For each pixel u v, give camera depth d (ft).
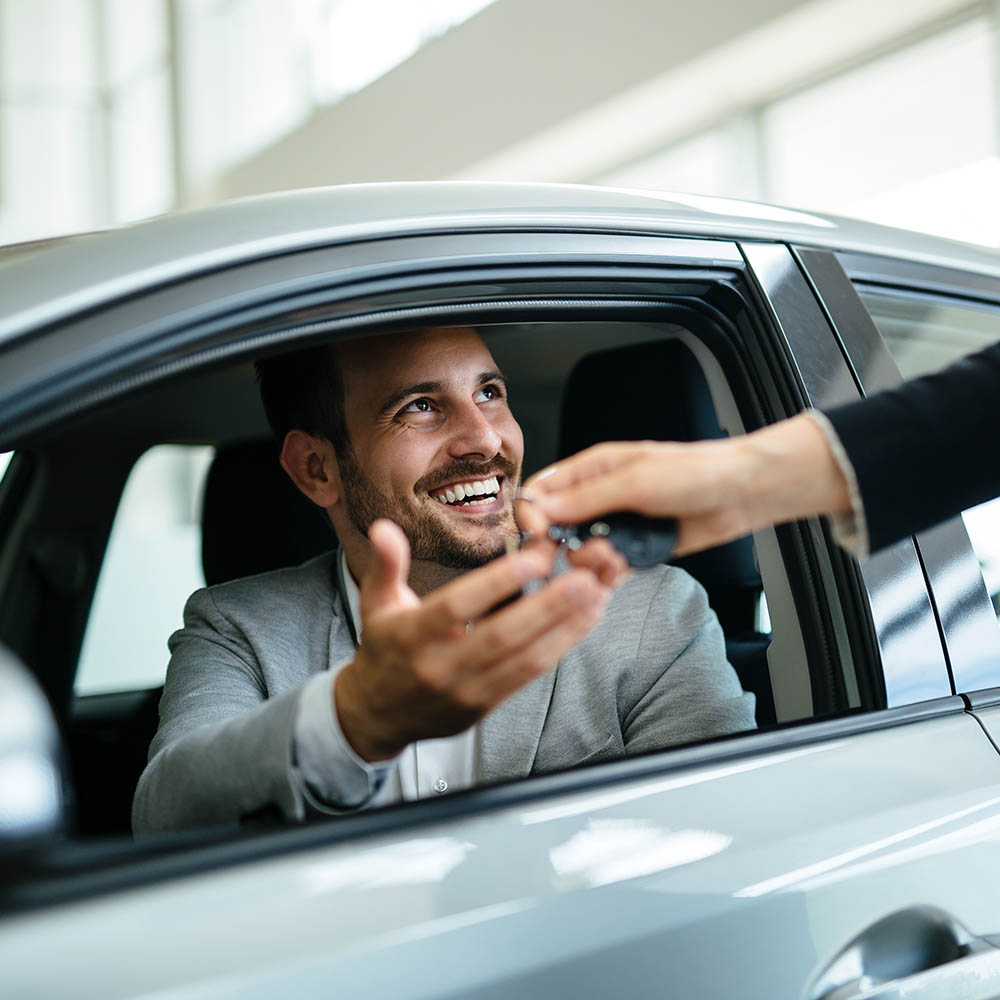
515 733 3.60
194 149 33.50
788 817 2.55
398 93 26.96
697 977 2.24
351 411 3.92
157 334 2.25
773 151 21.54
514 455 4.00
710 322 3.29
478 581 1.86
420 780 3.61
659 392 5.01
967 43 18.06
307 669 4.00
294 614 4.11
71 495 5.29
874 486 1.96
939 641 3.14
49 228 36.73
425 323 2.77
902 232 4.01
